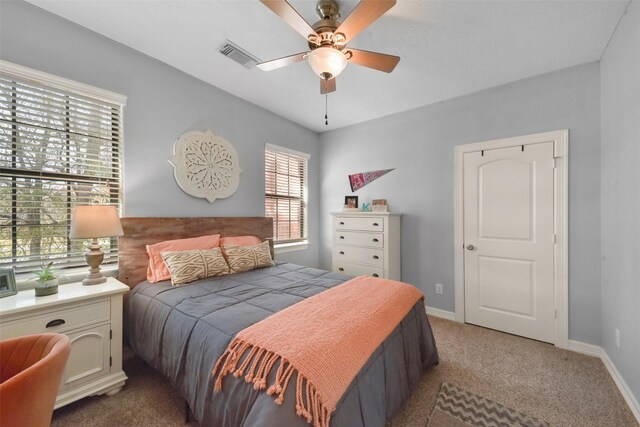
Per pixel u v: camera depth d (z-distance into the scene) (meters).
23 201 1.73
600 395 1.72
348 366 1.11
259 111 3.28
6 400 0.75
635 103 1.58
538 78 2.48
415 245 3.23
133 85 2.19
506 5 1.64
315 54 1.57
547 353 2.26
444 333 2.63
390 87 2.73
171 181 2.45
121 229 1.88
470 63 2.29
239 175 3.03
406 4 1.63
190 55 2.26
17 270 1.70
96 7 1.74
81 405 1.61
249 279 2.17
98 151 2.03
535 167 2.50
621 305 1.80
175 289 1.89
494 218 2.71
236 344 1.18
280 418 0.90
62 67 1.84
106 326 1.68
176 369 1.42
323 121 3.74
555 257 2.41
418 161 3.22
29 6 1.72
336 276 2.28
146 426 1.46
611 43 1.95
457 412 1.57
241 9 1.73
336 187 4.02
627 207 1.72
